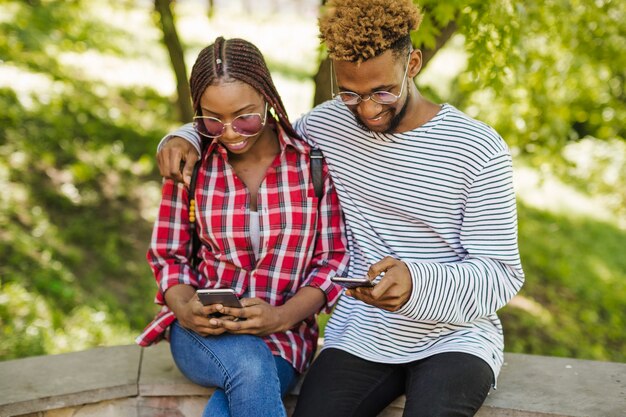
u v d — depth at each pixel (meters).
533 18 4.18
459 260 2.39
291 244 2.44
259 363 2.24
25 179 6.36
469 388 2.21
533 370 2.72
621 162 11.05
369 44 2.11
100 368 2.75
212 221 2.43
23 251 5.43
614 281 8.18
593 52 5.09
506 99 5.04
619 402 2.48
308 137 2.52
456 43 7.19
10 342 4.45
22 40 9.20
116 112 8.23
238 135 2.28
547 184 10.69
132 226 6.28
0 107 7.24
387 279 2.11
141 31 11.44
